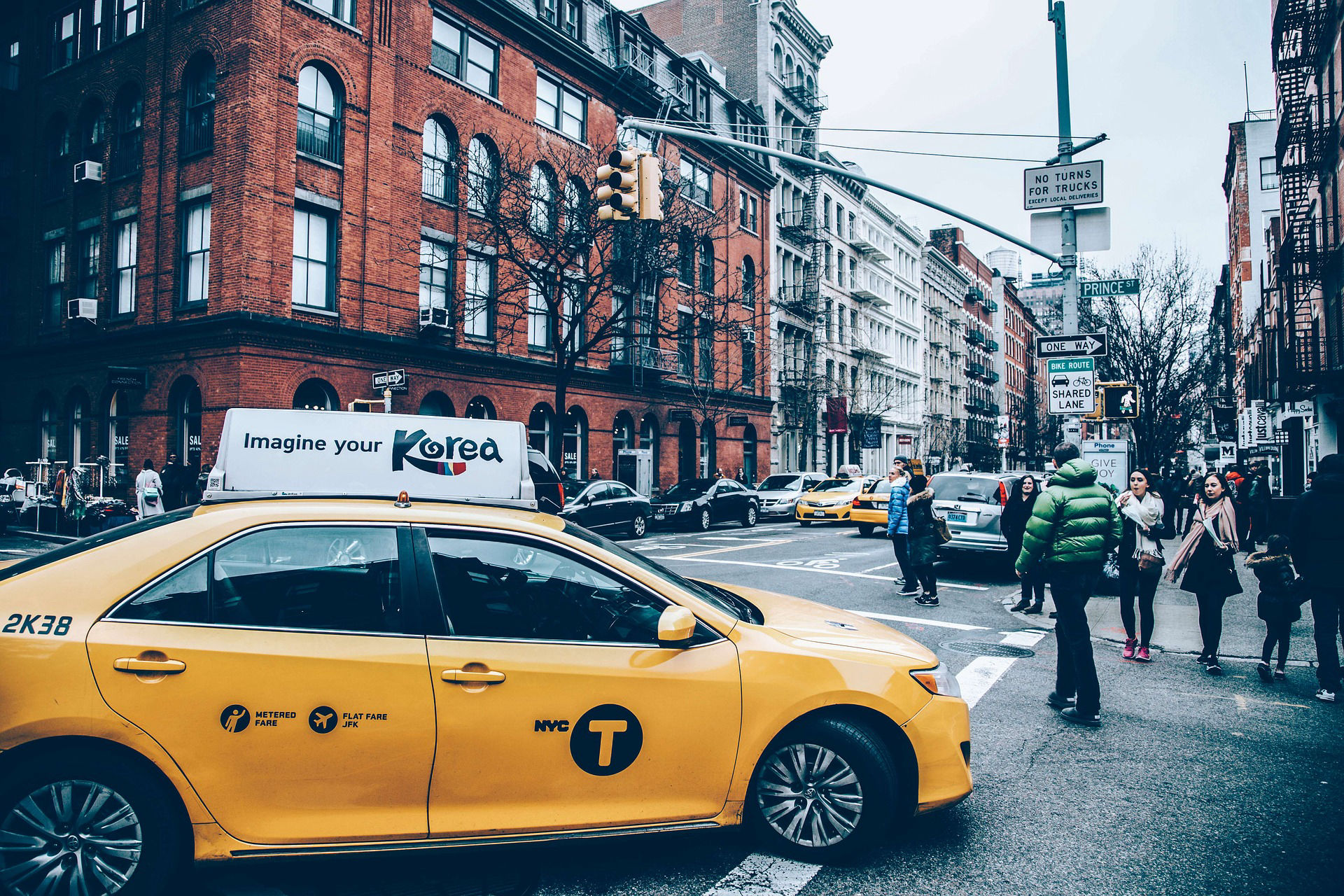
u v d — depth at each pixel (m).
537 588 3.39
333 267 18.38
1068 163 11.06
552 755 3.21
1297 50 20.00
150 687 2.90
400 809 3.09
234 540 3.15
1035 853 3.68
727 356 34.28
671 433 30.75
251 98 16.62
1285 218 20.80
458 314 20.89
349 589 3.19
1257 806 4.25
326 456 4.52
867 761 3.49
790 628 3.81
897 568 14.13
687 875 3.40
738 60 40.62
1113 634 8.84
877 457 51.06
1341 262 16.91
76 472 17.31
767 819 3.54
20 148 22.22
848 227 47.81
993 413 79.25
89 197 20.22
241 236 16.50
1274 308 26.69
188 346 17.19
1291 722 5.76
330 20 18.12
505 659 3.20
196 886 3.19
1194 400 33.19
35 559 3.22
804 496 27.12
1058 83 11.31
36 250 21.56
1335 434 18.30
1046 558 5.83
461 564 3.33
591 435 26.45
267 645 3.02
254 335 16.48
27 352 21.00
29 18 22.06
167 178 18.16
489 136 22.36
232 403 16.36
